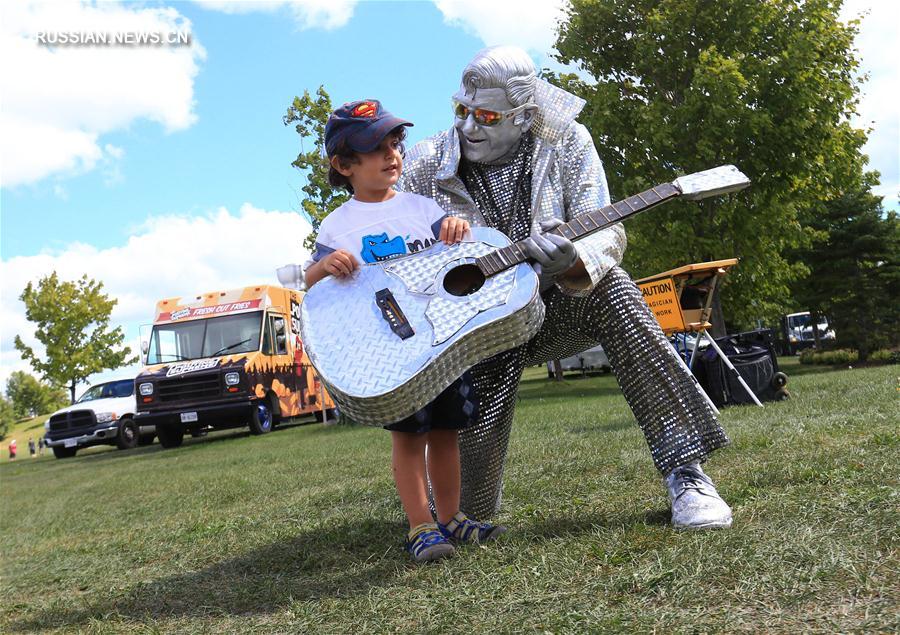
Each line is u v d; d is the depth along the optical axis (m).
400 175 2.93
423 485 2.61
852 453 3.26
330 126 2.73
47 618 2.54
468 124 2.86
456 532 2.70
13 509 7.20
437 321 2.38
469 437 2.87
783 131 18.84
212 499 5.51
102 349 31.75
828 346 30.84
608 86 20.08
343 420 15.09
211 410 15.12
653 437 2.56
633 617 1.66
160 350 15.95
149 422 15.23
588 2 20.78
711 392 7.51
